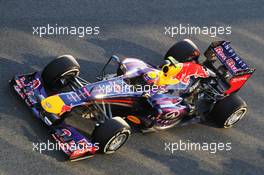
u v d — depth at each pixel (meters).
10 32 35.28
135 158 28.50
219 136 31.80
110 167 27.55
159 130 30.64
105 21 38.81
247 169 29.92
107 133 26.66
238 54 39.44
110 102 28.89
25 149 27.20
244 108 31.69
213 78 33.22
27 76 30.05
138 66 30.41
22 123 28.50
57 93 30.61
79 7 39.44
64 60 29.81
